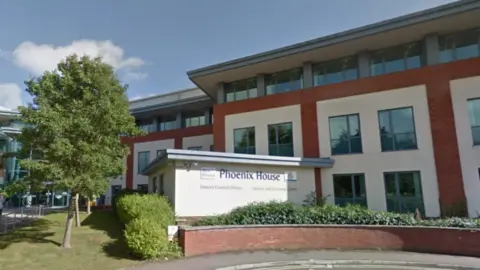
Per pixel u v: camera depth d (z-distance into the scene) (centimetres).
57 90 1218
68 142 1120
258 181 1694
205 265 1019
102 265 1005
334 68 2045
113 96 1284
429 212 1631
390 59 1914
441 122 1666
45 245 1188
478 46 1730
